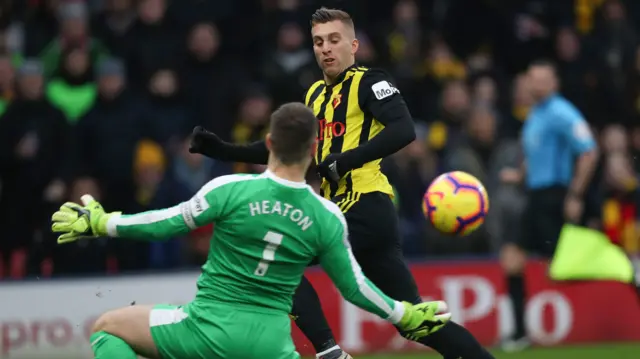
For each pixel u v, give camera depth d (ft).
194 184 128.16
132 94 133.69
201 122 136.26
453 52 156.56
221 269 55.93
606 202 133.80
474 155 133.28
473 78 147.74
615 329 122.72
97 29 143.64
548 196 108.58
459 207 70.13
